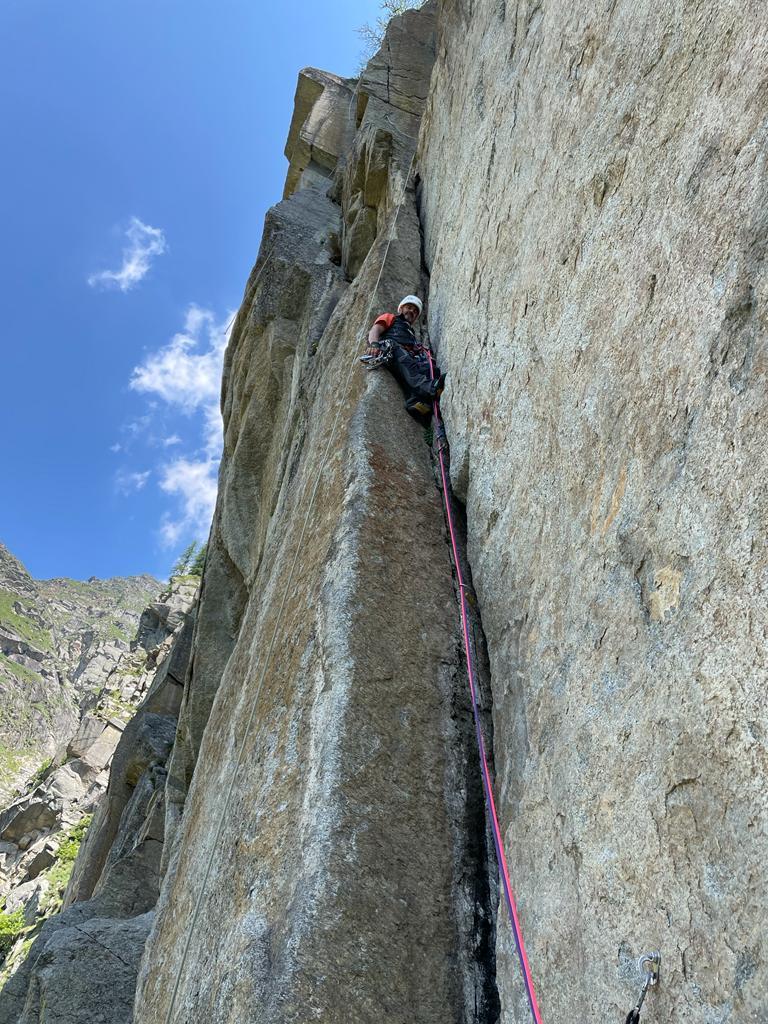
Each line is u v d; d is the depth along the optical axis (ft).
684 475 7.18
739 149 7.12
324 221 39.65
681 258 7.90
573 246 11.19
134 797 49.42
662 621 7.14
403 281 24.52
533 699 10.11
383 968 9.71
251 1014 9.35
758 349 6.37
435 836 11.10
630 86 9.92
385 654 12.92
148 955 16.56
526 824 9.53
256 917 10.57
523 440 12.42
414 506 16.06
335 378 22.99
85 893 48.80
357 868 10.36
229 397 40.55
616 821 7.34
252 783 13.06
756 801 5.52
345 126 50.31
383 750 11.68
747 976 5.34
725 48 7.67
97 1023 23.32
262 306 35.01
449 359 18.70
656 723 6.92
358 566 14.14
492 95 18.15
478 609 14.02
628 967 6.79
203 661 35.70
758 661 5.71
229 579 36.86
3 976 81.66
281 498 25.12
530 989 8.11
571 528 9.80
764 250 6.49
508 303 14.30
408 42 43.57
